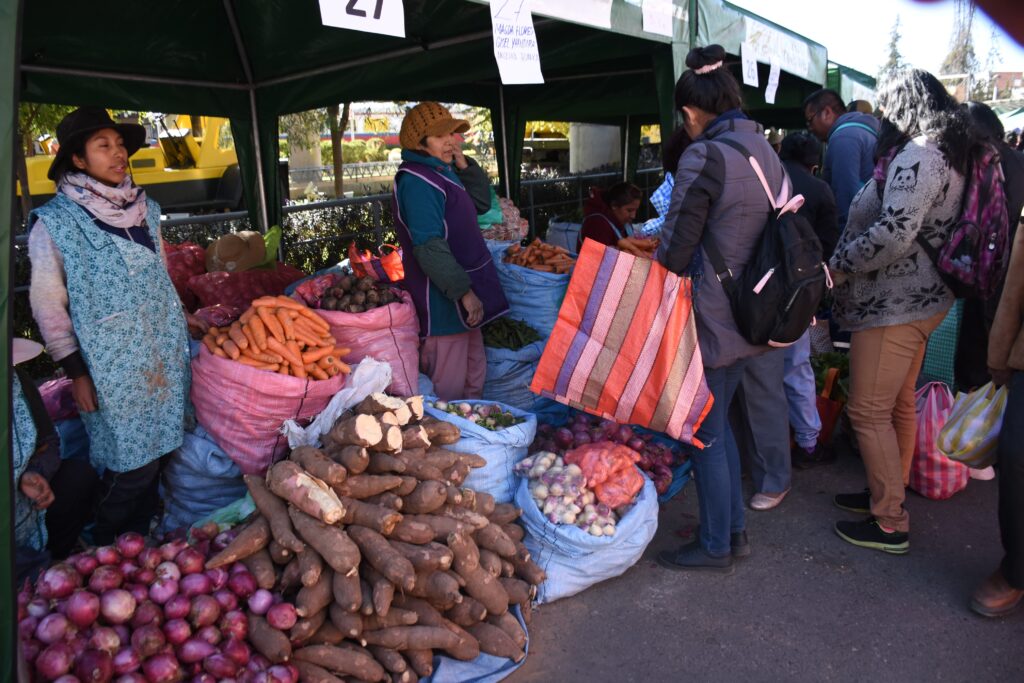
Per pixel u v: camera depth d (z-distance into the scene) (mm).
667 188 3883
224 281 4914
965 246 2984
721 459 3162
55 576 2209
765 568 3328
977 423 3006
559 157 19078
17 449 2547
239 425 3016
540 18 4574
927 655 2758
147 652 2146
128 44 5000
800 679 2660
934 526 3658
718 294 2895
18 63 1686
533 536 3141
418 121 3604
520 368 4348
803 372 4039
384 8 2590
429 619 2520
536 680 2666
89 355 2678
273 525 2512
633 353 3078
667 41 4234
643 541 3152
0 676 1770
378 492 2648
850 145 4617
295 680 2277
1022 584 2783
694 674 2693
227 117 6148
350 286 3668
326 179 21438
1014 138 7816
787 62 6270
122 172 2734
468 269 3803
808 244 2783
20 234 6953
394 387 3572
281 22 5258
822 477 4211
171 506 3215
